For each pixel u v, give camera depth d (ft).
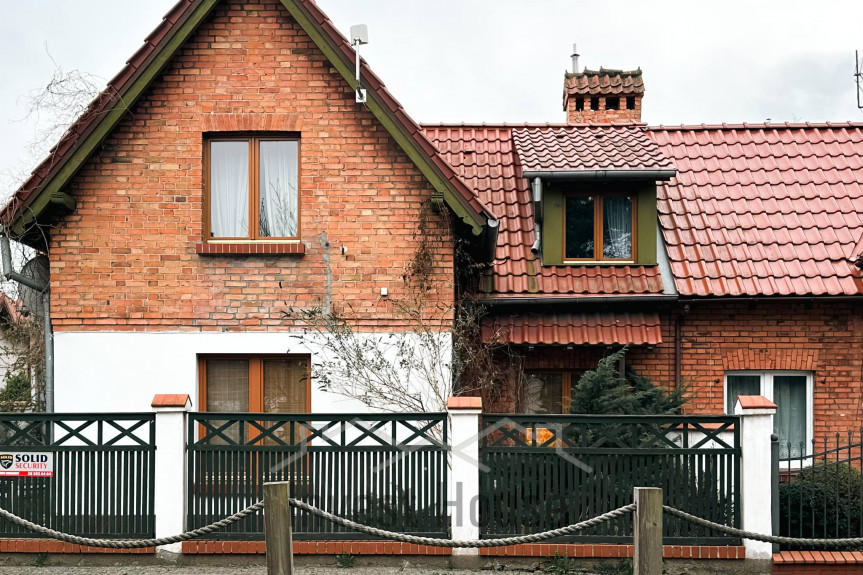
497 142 47.03
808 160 45.80
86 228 34.91
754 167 45.39
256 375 35.45
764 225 41.73
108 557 29.37
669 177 38.68
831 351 39.34
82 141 33.63
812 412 39.47
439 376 34.65
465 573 28.45
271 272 35.12
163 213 35.01
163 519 29.22
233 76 35.29
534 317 38.60
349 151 35.29
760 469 28.45
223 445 29.48
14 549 29.32
